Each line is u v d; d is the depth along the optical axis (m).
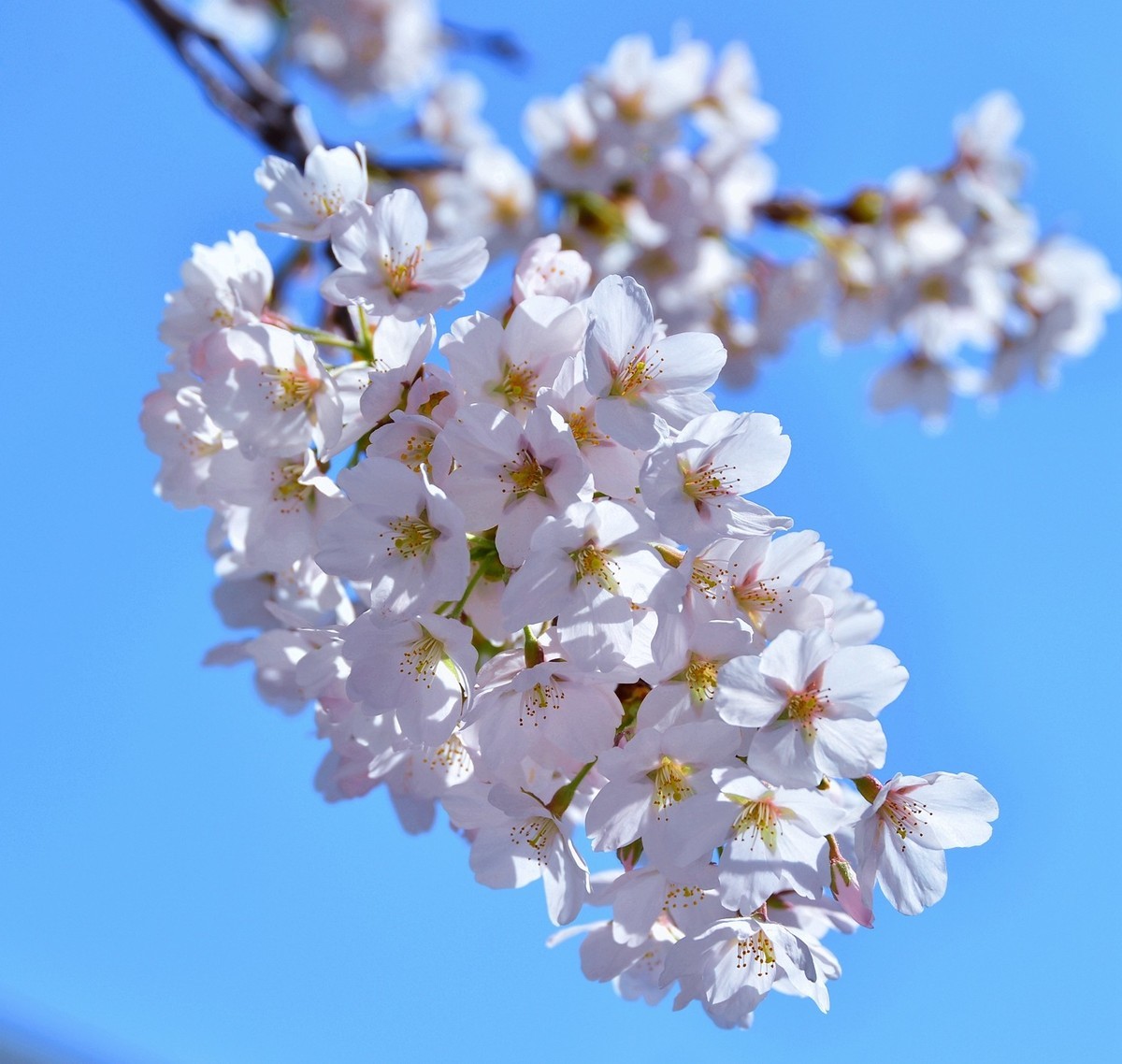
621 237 0.96
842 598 0.57
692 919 0.54
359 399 0.56
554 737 0.54
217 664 0.63
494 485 0.54
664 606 0.52
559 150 0.95
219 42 0.69
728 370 1.03
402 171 0.85
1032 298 1.01
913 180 0.95
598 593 0.53
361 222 0.56
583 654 0.53
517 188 0.95
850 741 0.52
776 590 0.54
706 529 0.53
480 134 1.16
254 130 0.69
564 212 0.96
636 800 0.53
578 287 0.57
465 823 0.56
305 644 0.58
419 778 0.57
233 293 0.58
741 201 0.97
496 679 0.54
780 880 0.53
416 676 0.54
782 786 0.52
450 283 0.56
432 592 0.53
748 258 1.00
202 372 0.56
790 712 0.52
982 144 0.98
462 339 0.54
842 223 0.97
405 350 0.55
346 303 0.56
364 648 0.54
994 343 1.03
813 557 0.54
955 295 0.98
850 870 0.54
